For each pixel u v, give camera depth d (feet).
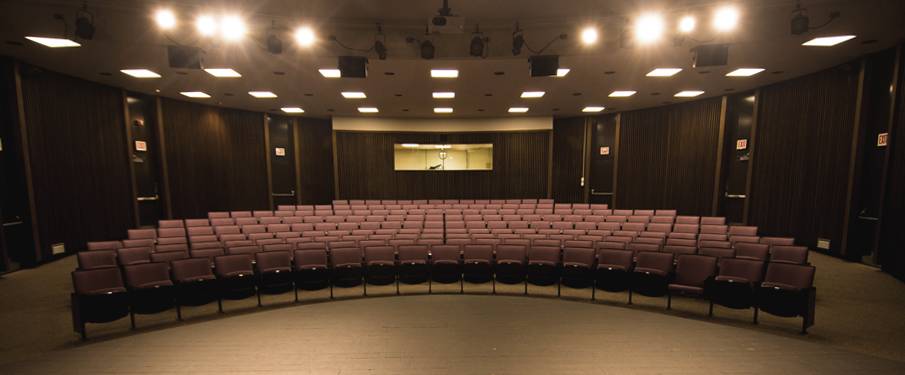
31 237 23.35
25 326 14.62
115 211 29.73
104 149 28.89
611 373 10.27
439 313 15.15
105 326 14.53
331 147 47.19
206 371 10.62
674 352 11.50
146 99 32.76
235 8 18.51
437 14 19.34
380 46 20.12
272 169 43.47
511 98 34.88
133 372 10.65
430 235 23.86
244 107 39.50
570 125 45.75
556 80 28.14
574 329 13.35
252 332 13.42
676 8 18.48
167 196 33.96
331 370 10.61
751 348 11.78
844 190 23.41
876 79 21.70
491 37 21.24
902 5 16.34
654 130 39.34
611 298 17.38
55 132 25.14
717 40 19.35
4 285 19.76
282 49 20.93
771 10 17.88
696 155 35.63
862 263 22.35
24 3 17.62
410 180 48.24
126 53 21.67
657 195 39.17
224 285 16.22
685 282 16.35
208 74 26.20
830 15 17.44
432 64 23.95
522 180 47.44
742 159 31.96
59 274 21.84
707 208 34.81
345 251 18.81
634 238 21.53
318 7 18.60
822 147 25.04
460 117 47.80
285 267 17.98
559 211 34.71
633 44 19.81
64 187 25.73
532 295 18.03
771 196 29.30
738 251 18.90
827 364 10.72
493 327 13.58
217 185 38.55
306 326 13.92
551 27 20.58
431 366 10.74
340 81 28.35
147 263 15.57
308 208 37.55
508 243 21.67
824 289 17.72
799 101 26.94
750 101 31.22
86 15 18.15
